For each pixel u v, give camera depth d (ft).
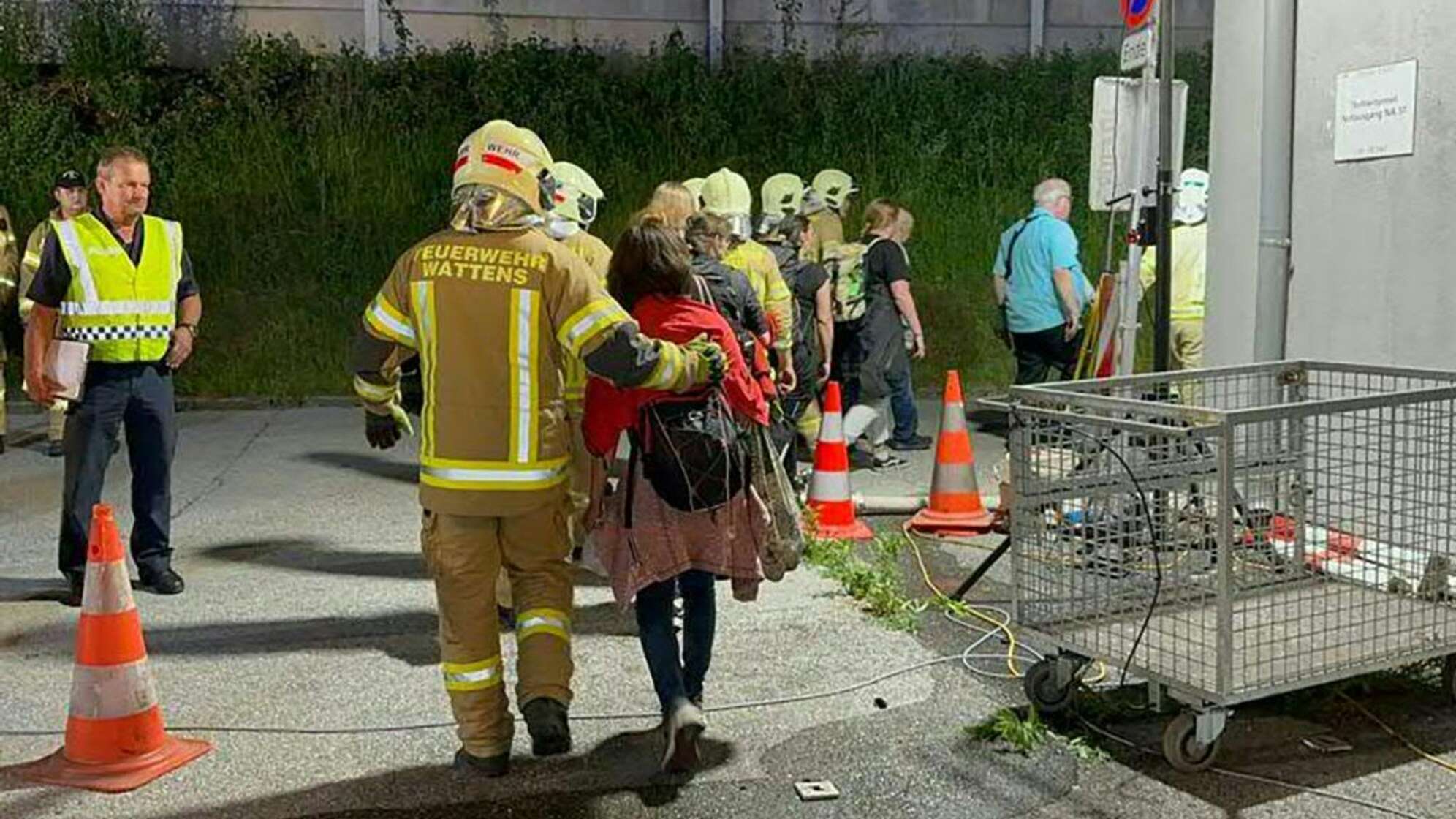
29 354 19.56
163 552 20.84
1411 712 15.26
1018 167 49.11
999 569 21.75
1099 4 53.72
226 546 23.89
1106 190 21.57
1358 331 19.06
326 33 49.83
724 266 16.92
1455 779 13.60
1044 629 15.07
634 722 15.28
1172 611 14.46
